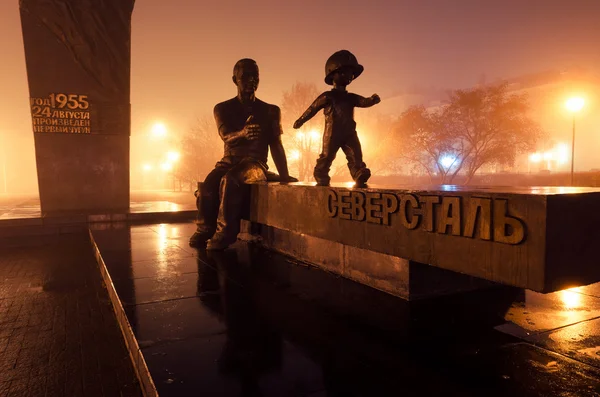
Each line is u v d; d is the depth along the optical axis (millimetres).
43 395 3270
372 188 3766
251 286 4203
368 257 4043
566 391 2076
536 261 2312
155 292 4051
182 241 7395
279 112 6844
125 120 12273
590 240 2465
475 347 2609
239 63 6527
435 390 2119
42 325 4762
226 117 6531
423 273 3582
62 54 11484
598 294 3676
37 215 10578
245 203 6238
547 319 3076
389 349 2615
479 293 3746
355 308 3400
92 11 11594
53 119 11555
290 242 5613
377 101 4660
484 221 2594
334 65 4836
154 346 2760
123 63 12070
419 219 3104
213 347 2727
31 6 11047
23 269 7512
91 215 10633
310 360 2502
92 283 6543
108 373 3619
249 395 2117
